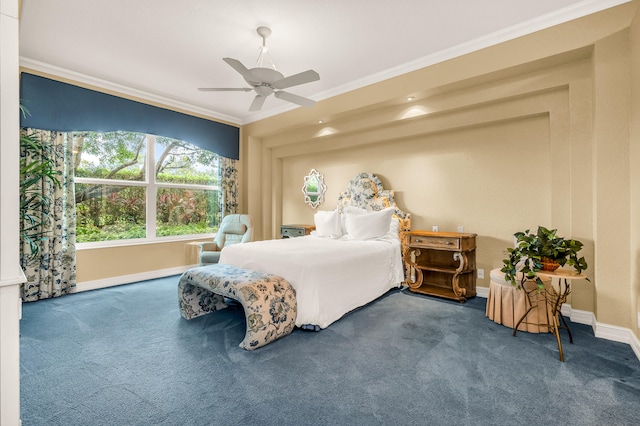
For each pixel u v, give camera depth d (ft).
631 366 6.56
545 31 8.82
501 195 11.51
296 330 8.63
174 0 8.00
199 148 17.31
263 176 19.01
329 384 5.96
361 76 12.57
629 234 7.71
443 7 8.27
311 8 8.30
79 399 5.49
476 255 12.10
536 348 7.43
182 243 16.24
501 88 10.36
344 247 11.00
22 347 7.57
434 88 11.05
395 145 14.44
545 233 7.61
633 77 7.39
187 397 5.55
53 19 8.82
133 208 14.78
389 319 9.48
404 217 13.80
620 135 7.82
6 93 3.56
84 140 13.29
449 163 12.81
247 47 10.33
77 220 13.07
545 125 10.58
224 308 10.52
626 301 7.75
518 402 5.40
